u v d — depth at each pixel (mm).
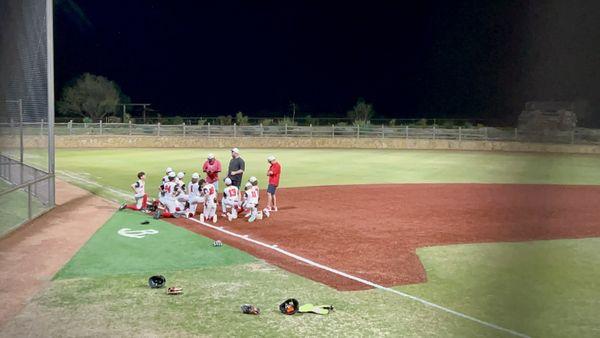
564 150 36969
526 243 12516
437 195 19969
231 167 16656
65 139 42125
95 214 15453
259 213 15305
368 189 21406
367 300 8516
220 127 44906
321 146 43969
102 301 8352
